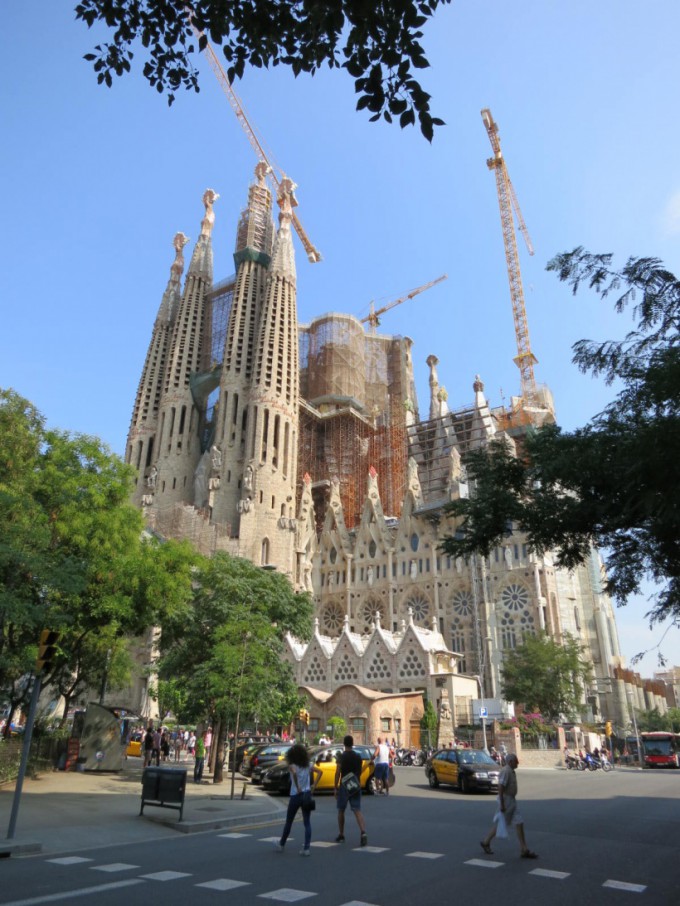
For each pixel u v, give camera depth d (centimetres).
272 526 9950
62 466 3041
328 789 2906
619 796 2706
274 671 3538
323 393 12662
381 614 9581
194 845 1516
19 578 2420
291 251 12362
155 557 3216
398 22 870
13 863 1273
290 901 992
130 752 4925
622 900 1022
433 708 6116
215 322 13412
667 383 1175
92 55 1062
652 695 13462
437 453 11175
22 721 4622
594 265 1376
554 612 8200
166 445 11606
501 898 1026
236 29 980
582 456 1384
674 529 1319
